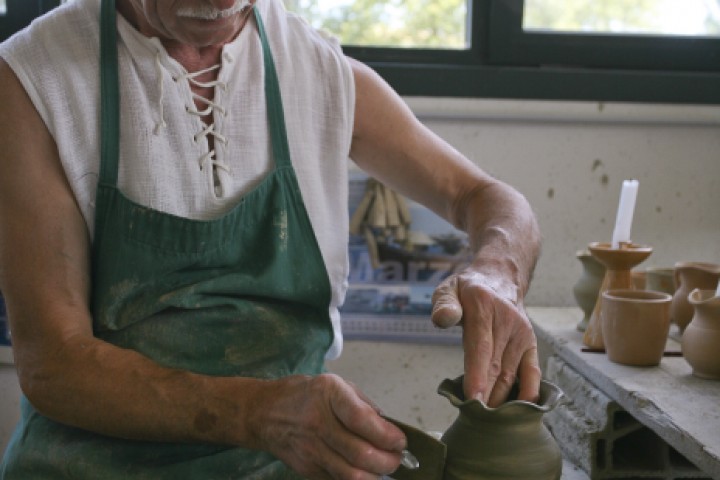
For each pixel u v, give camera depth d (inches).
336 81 53.6
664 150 86.6
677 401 53.2
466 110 84.8
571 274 88.0
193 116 49.3
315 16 87.2
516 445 41.1
